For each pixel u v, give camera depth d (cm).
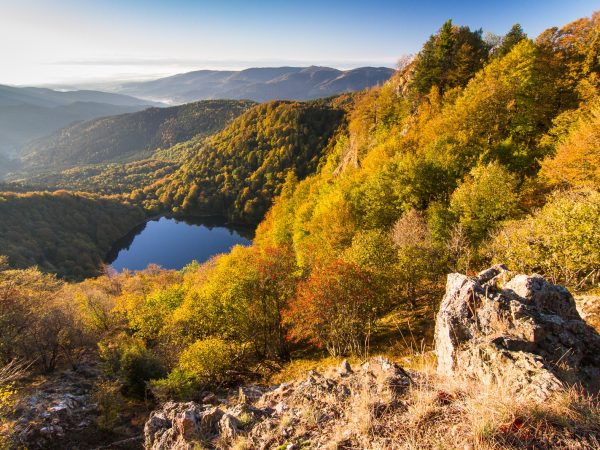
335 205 4025
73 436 1808
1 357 2483
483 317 603
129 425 1961
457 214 2698
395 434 442
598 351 536
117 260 14525
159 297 3978
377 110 7450
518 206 2634
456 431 401
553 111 3991
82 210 16975
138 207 19638
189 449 629
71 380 2484
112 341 3409
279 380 2181
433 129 4225
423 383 548
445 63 6056
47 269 11925
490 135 3747
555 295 620
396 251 2611
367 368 684
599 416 365
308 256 3731
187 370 2203
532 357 494
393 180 3684
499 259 1850
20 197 15550
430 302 2444
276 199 10212
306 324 2369
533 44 4056
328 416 571
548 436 356
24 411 1873
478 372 531
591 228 1438
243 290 2880
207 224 18700
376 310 2380
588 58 4003
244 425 641
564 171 2414
